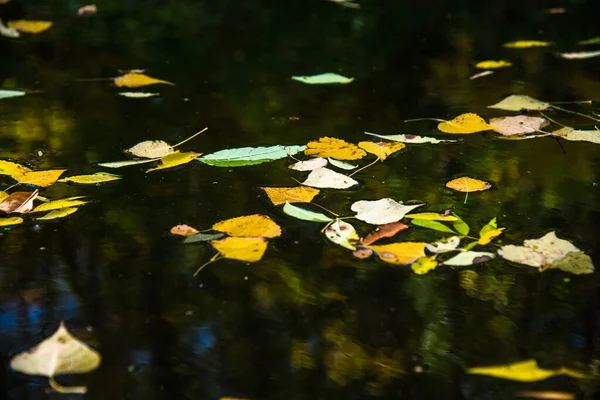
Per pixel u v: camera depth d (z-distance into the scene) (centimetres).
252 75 331
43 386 278
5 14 390
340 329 282
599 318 282
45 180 299
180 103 320
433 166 302
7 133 310
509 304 284
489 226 292
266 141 308
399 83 327
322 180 299
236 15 393
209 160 303
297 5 416
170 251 289
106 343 281
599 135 307
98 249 289
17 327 282
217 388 278
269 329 282
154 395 277
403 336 282
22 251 289
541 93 321
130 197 297
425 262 288
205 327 282
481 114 315
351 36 350
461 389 278
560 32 349
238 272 287
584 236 290
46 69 333
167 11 405
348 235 291
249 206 295
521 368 279
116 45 346
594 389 277
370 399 277
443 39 347
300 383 278
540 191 297
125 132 311
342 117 315
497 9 396
